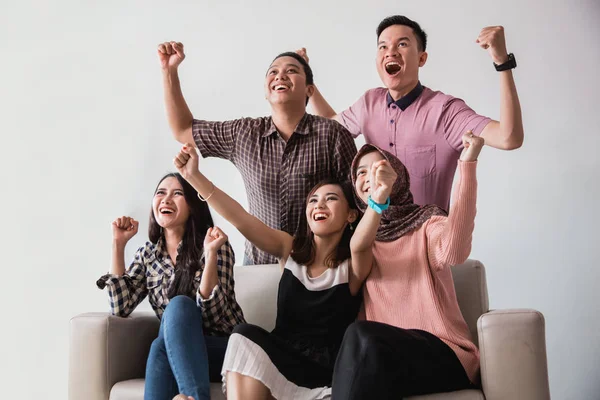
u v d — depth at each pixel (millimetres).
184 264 2178
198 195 2260
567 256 3135
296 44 3424
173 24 3518
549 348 3104
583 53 3230
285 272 2051
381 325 1682
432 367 1730
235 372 1732
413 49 2568
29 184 3516
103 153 3492
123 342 2021
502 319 1707
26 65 3582
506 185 3201
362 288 2021
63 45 3572
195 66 3486
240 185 3367
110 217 3449
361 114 2713
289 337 1950
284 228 2463
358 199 2084
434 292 1901
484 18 3289
